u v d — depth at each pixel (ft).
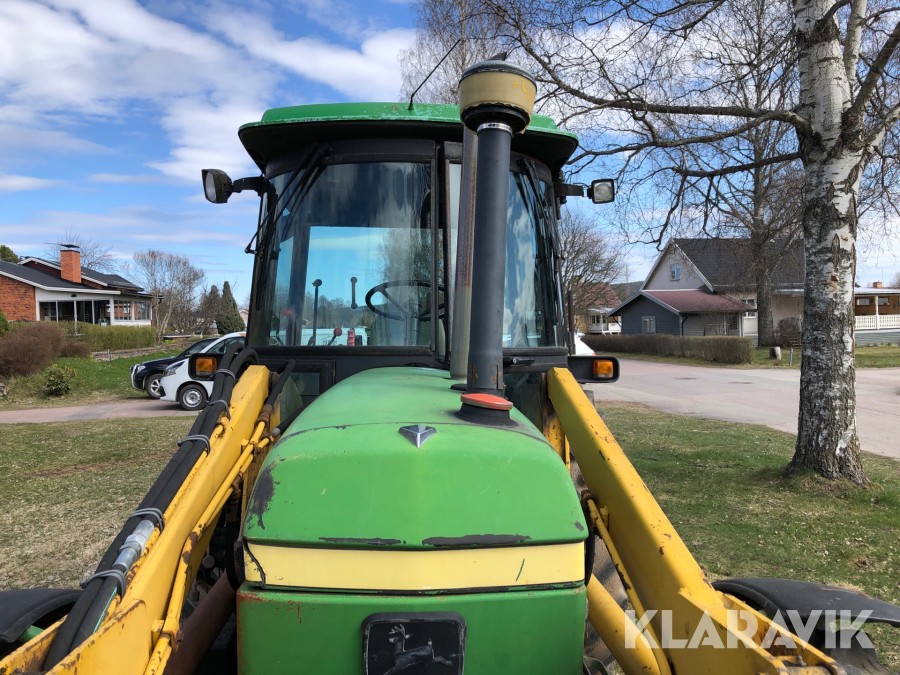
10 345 59.36
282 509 5.38
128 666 4.84
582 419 7.80
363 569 5.29
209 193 10.53
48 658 4.52
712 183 26.23
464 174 7.73
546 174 10.69
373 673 5.19
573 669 5.53
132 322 146.10
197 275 192.34
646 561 6.11
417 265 9.32
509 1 24.47
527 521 5.46
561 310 10.19
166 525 5.78
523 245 9.87
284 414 9.39
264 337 9.61
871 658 6.07
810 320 22.34
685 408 46.42
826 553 16.51
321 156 9.45
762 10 24.59
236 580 7.35
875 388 55.01
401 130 9.43
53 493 23.17
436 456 5.53
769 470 24.08
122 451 30.89
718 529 18.30
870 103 23.17
